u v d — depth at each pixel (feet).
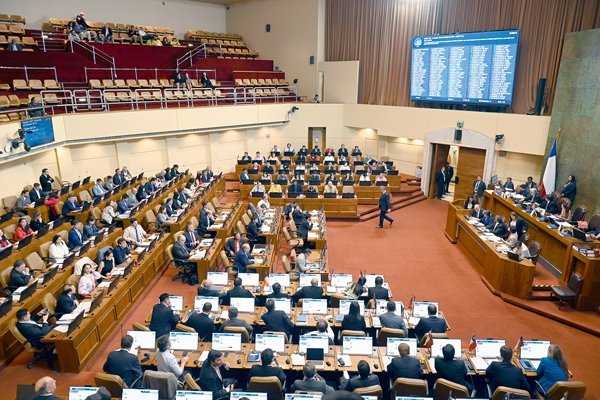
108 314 29.09
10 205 47.65
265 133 80.74
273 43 88.43
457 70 62.64
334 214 58.39
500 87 58.34
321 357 22.48
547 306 34.58
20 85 58.80
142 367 22.38
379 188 63.77
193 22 90.43
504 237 42.96
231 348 23.38
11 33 64.85
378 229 55.16
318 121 81.20
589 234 37.78
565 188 47.85
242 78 82.84
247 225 45.85
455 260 44.93
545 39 54.44
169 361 21.03
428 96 67.56
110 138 59.72
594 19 50.06
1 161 44.78
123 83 68.69
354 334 24.38
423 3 67.36
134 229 41.19
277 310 26.17
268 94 81.66
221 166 76.74
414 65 68.39
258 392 18.88
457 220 48.98
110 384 19.80
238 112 73.20
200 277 37.27
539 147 55.42
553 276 38.88
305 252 38.88
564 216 43.80
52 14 73.31
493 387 21.15
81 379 24.58
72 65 65.16
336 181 64.18
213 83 76.38
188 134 71.67
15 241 37.29
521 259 35.73
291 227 47.06
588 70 45.98
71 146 58.80
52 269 30.81
